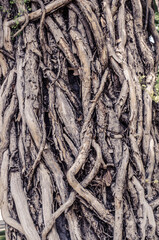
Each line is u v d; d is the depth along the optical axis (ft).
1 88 8.98
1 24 9.12
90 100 8.46
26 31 8.91
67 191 8.06
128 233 7.95
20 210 8.13
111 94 8.80
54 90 8.52
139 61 9.72
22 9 8.96
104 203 8.05
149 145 8.98
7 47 9.09
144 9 10.46
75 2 8.89
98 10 9.15
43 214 7.95
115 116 8.57
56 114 8.41
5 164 8.55
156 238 8.29
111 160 8.31
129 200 8.24
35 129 8.26
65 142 8.30
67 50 8.69
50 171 8.22
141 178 8.51
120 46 9.17
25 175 8.42
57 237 7.82
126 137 8.59
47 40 8.89
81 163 8.02
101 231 7.93
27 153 8.39
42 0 8.92
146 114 9.08
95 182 8.11
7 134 8.72
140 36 9.92
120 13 9.46
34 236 7.87
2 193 8.41
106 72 8.79
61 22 8.91
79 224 7.95
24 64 8.75
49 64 8.71
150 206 8.39
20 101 8.60
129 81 8.75
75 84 8.79
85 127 8.26
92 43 8.80
